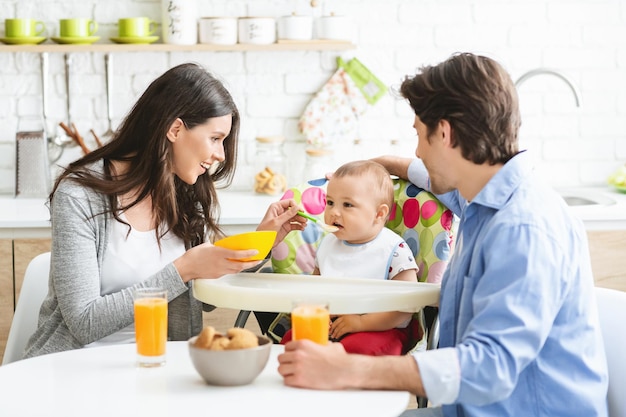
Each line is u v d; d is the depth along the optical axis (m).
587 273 1.69
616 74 3.67
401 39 3.57
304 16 3.40
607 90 3.68
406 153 3.64
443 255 2.24
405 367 1.52
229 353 1.52
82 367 1.66
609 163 3.72
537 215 1.60
